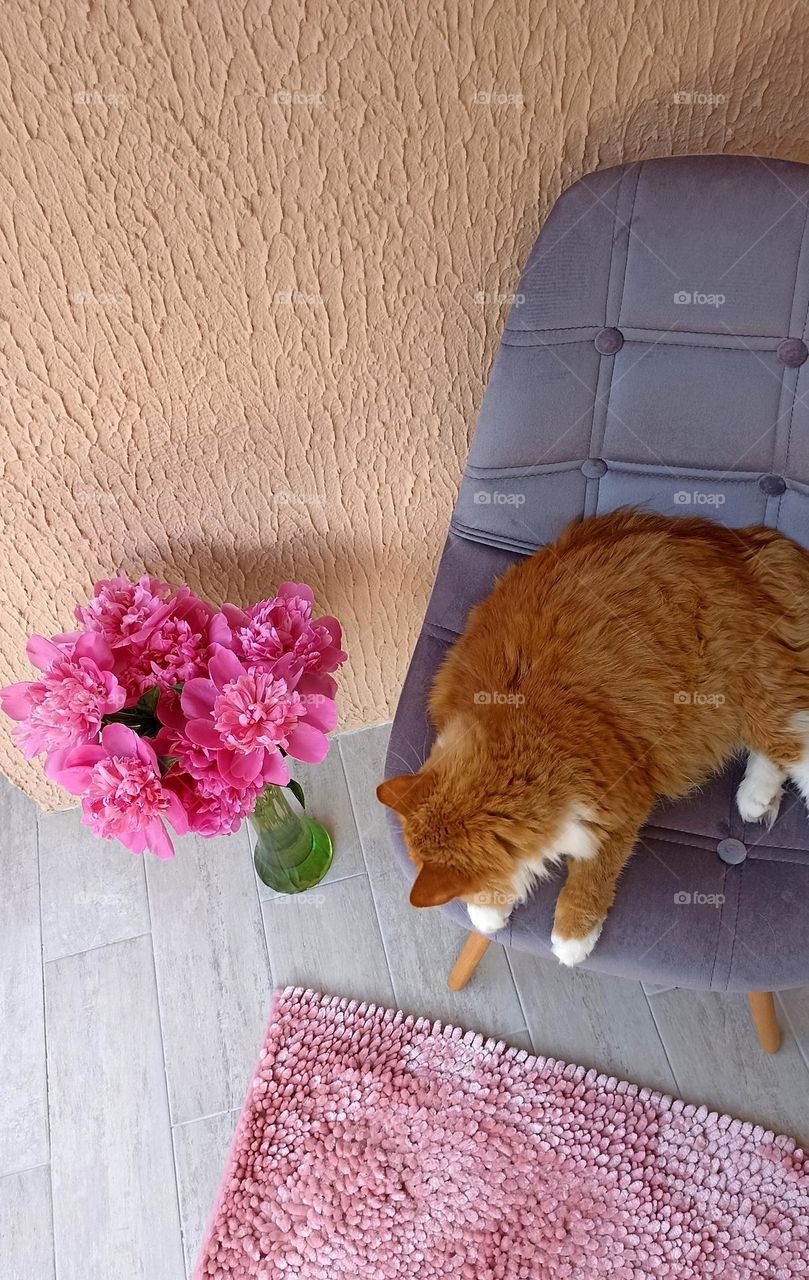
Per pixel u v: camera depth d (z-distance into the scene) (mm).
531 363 856
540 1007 1188
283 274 830
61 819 1422
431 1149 1088
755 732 841
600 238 802
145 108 681
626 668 836
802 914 792
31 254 753
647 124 800
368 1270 1020
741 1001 1170
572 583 872
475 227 844
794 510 873
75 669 855
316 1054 1167
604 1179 1050
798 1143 1062
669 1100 1095
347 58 686
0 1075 1192
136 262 783
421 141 759
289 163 746
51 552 1042
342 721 1459
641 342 837
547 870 850
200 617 962
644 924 800
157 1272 1051
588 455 893
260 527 1091
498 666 861
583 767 803
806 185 758
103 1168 1120
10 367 831
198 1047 1200
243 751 833
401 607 1274
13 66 635
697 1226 1016
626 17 707
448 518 1152
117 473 968
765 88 790
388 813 892
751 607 857
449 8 671
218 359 884
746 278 792
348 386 951
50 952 1289
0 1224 1090
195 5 628
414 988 1223
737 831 842
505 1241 1021
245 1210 1065
